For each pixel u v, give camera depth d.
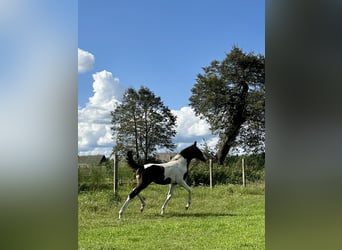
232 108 25.16
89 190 10.69
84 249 7.03
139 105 26.28
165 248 6.96
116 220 8.82
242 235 7.29
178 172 9.73
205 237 7.29
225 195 11.21
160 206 10.11
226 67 25.94
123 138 25.77
